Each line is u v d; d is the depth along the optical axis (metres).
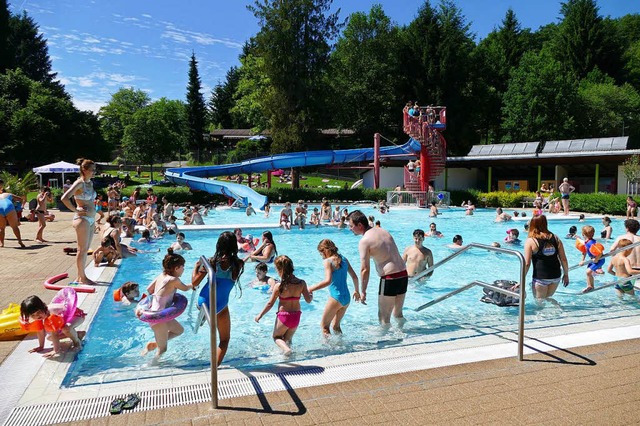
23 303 4.39
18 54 63.91
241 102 57.50
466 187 37.09
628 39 56.03
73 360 4.38
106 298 6.86
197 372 4.06
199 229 16.16
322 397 3.46
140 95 83.19
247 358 4.62
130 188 37.34
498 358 4.22
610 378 3.76
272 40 40.16
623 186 27.58
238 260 4.61
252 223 19.41
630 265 7.13
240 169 32.09
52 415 3.19
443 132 45.53
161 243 13.79
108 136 74.50
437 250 12.81
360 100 49.03
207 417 3.16
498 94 49.78
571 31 52.12
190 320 6.34
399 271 5.58
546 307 6.48
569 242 13.99
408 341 5.00
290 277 4.97
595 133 45.97
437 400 3.40
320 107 41.69
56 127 40.72
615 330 5.02
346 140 52.69
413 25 47.28
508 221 19.83
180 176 29.17
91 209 7.44
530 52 48.56
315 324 6.14
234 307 7.13
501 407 3.29
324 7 41.50
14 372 4.04
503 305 6.75
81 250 7.38
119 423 3.08
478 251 12.46
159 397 3.48
